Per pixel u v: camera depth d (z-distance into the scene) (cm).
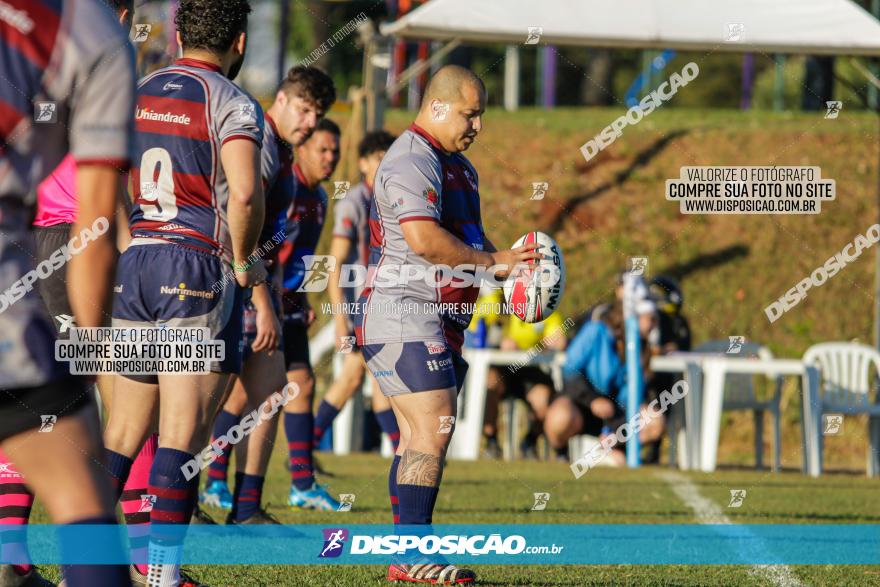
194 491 1184
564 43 3025
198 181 1197
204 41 1252
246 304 1647
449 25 2967
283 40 4084
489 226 4831
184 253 1188
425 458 1338
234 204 1169
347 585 1298
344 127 3809
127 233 1341
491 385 3369
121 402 1216
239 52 1294
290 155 1639
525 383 3372
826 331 4478
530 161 5203
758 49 3047
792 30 3031
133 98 734
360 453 3434
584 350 3147
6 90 699
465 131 1372
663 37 3012
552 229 4828
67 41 710
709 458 3212
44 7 709
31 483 709
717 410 3222
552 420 3167
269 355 1689
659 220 4866
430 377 1334
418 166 1341
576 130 5431
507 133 5419
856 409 3366
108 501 717
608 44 3027
